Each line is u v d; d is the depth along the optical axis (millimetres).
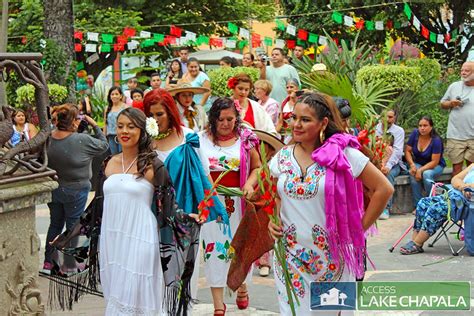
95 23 28062
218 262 8125
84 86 23906
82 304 8859
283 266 6113
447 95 15047
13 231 6434
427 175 13961
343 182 5965
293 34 22891
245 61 18453
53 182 6742
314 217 6023
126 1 30547
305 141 6031
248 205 7340
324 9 26016
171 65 18875
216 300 8188
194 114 10039
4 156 6355
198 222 6941
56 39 18266
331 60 18094
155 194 6875
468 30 24609
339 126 6086
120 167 6934
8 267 6406
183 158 7535
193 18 32312
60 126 9805
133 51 29938
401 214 14094
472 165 11195
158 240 6898
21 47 22859
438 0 23516
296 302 6141
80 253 7168
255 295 9156
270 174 6223
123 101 16234
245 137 8391
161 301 6938
